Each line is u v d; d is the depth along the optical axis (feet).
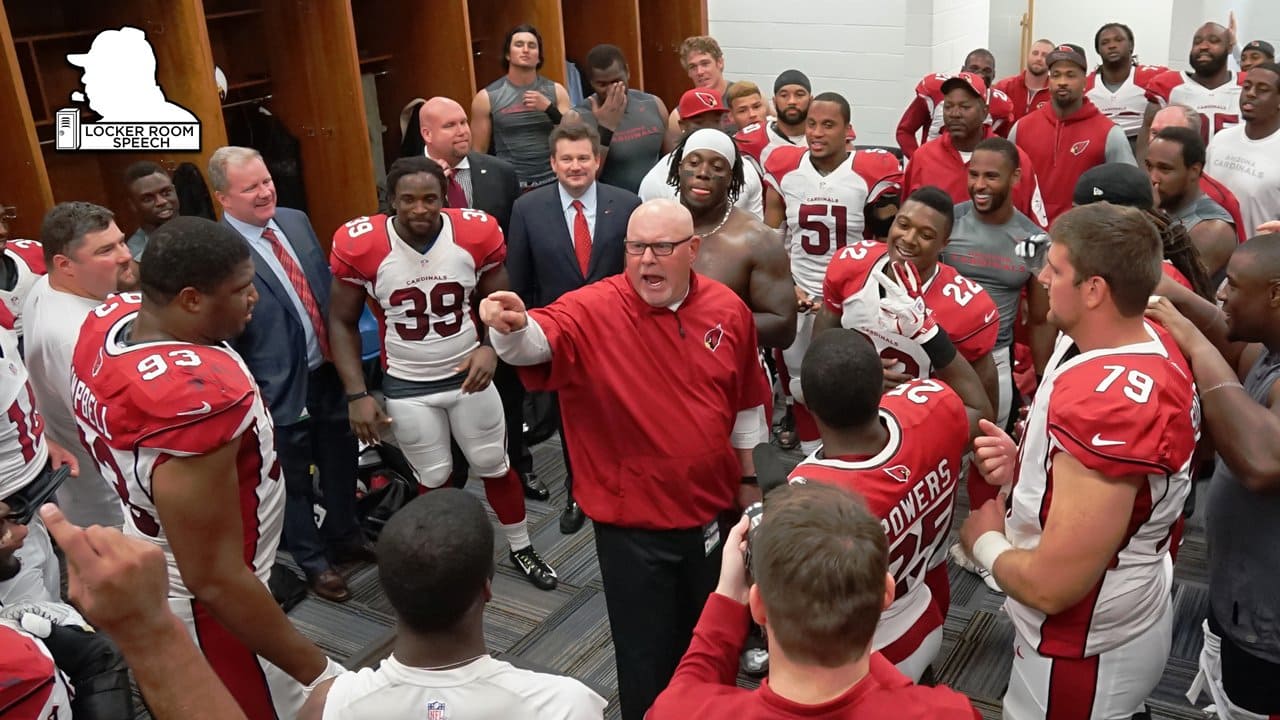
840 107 11.68
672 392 6.68
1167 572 5.48
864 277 8.34
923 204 7.96
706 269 8.64
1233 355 6.75
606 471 6.89
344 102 15.38
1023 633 5.58
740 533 4.20
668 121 15.64
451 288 9.52
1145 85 16.65
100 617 3.07
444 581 3.87
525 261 10.69
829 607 3.29
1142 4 26.43
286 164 15.56
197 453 5.48
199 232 5.73
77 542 3.05
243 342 9.49
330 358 10.07
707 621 4.12
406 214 9.21
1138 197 8.36
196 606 6.02
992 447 5.48
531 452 13.44
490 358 9.38
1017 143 14.34
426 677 3.97
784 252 8.74
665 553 6.95
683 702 3.77
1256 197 12.27
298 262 9.89
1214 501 6.11
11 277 9.75
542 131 15.33
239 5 15.61
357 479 10.91
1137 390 4.69
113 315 6.11
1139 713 6.03
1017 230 9.72
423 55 17.35
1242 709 6.22
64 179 14.02
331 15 14.98
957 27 20.67
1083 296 4.93
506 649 9.28
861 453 5.39
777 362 11.46
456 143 12.17
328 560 10.72
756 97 15.43
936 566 6.05
